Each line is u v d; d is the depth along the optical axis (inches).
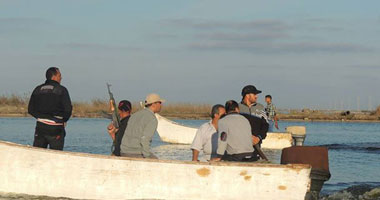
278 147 842.2
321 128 1742.1
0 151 386.0
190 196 374.9
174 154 749.9
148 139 386.9
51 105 421.7
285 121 2287.2
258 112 438.6
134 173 376.8
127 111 415.2
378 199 436.8
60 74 434.9
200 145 422.9
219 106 422.3
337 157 772.0
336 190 475.2
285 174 369.1
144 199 376.5
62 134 433.7
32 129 1234.6
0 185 386.9
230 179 372.2
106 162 378.6
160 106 398.0
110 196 378.3
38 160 383.2
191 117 2153.1
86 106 2192.4
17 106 2172.7
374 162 706.8
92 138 1042.7
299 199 368.8
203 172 373.4
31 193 384.8
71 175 380.8
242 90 438.0
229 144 384.8
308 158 437.4
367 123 2193.7
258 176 370.3
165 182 375.9
